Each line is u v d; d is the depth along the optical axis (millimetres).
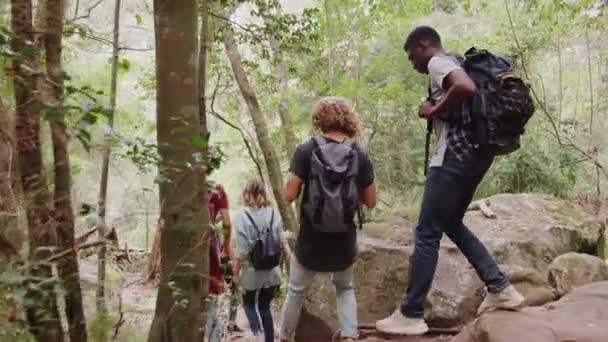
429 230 3326
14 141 2219
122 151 2645
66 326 2441
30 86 2100
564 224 5750
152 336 2707
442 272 4562
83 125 1867
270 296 4746
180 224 2631
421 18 10438
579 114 10977
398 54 9602
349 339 3697
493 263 3361
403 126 9984
